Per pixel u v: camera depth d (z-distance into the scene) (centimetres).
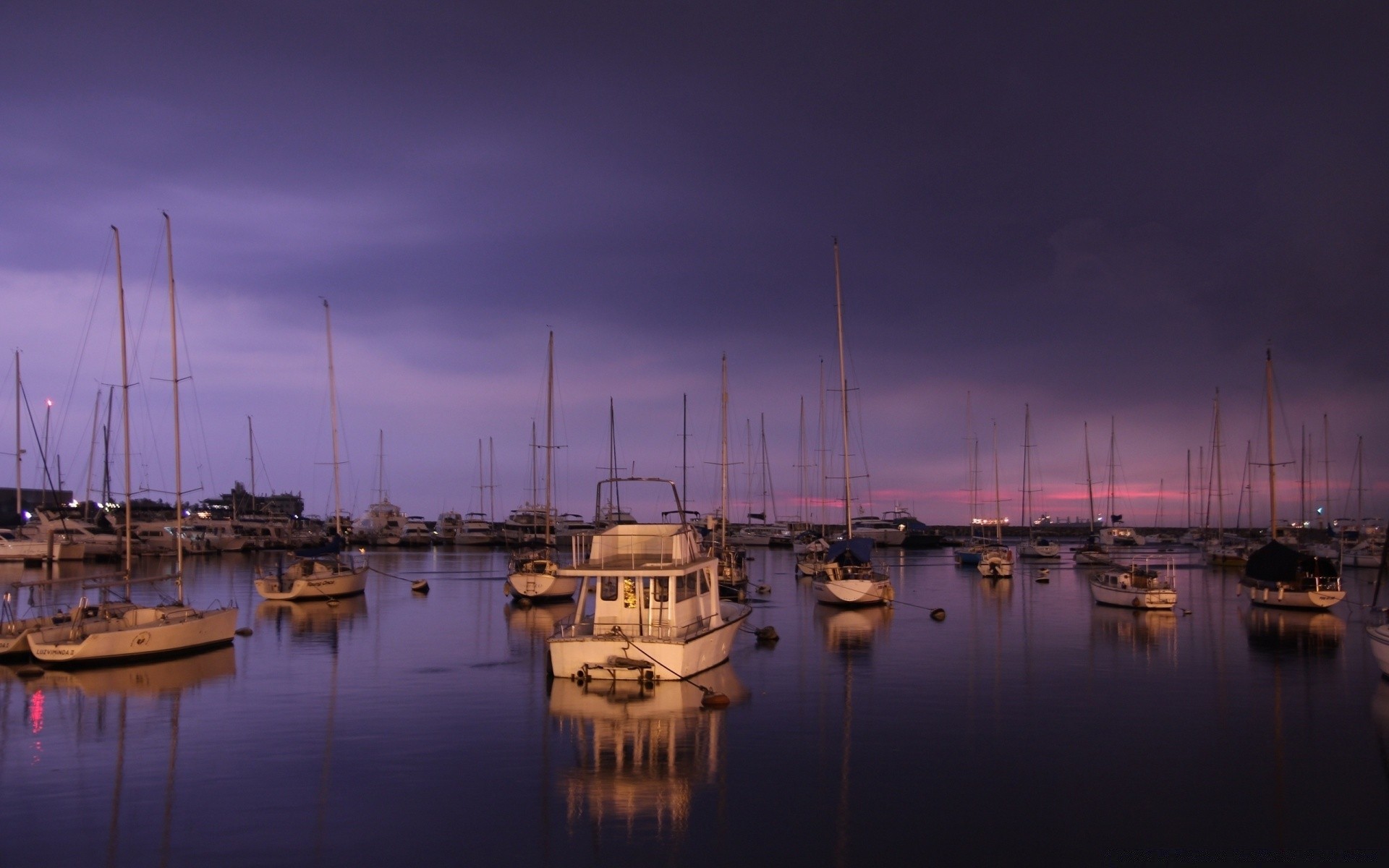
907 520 15088
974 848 1795
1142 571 6144
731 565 6706
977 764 2297
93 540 9238
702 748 2427
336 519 7119
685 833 1862
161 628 3675
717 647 3488
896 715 2770
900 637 4378
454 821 1922
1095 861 1741
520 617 5191
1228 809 1997
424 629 4650
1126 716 2770
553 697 2989
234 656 3788
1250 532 13088
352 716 2753
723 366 8500
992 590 6906
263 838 1831
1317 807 2011
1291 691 3119
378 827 1892
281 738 2516
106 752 2383
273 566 8894
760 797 2062
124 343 4519
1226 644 4116
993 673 3444
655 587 3234
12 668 3469
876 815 1959
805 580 7806
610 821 1925
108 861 1727
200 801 2033
